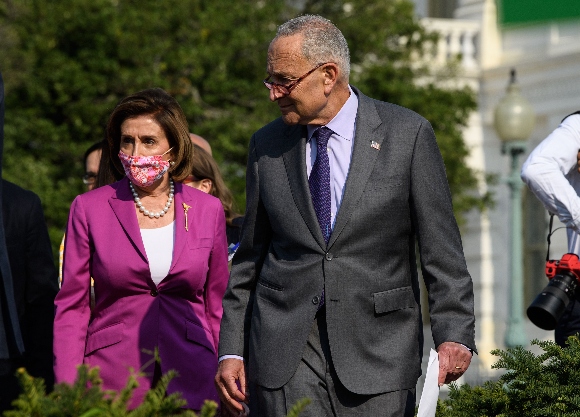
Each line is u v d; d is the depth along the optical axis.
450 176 21.86
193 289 6.71
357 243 5.89
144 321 6.59
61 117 20.81
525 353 6.53
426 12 27.02
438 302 5.85
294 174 6.04
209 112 20.20
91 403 4.33
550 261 7.05
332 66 5.89
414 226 5.99
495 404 6.42
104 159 7.02
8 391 7.34
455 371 5.77
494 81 25.38
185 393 6.57
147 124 6.64
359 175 5.90
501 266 24.98
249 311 6.27
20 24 20.44
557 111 23.73
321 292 5.89
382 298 5.87
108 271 6.57
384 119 6.03
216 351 6.86
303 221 5.96
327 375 5.87
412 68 22.59
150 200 6.79
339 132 6.01
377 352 5.85
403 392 5.88
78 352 6.57
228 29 20.20
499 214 25.06
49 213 19.11
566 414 6.05
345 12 21.58
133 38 19.83
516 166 17.86
